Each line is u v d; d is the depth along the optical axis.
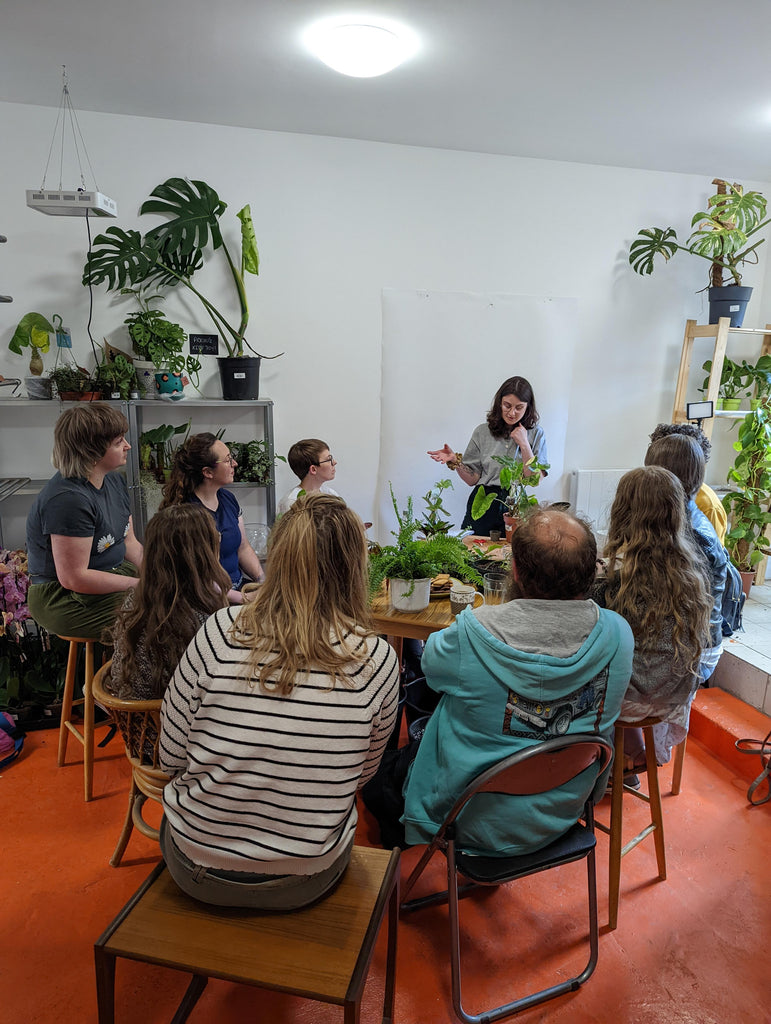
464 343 3.75
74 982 1.55
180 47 2.32
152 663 1.48
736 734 2.45
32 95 2.84
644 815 2.18
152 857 1.94
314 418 3.64
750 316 4.16
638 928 1.73
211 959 1.08
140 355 3.11
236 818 1.07
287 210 3.36
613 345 3.98
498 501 3.36
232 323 3.43
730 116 2.89
